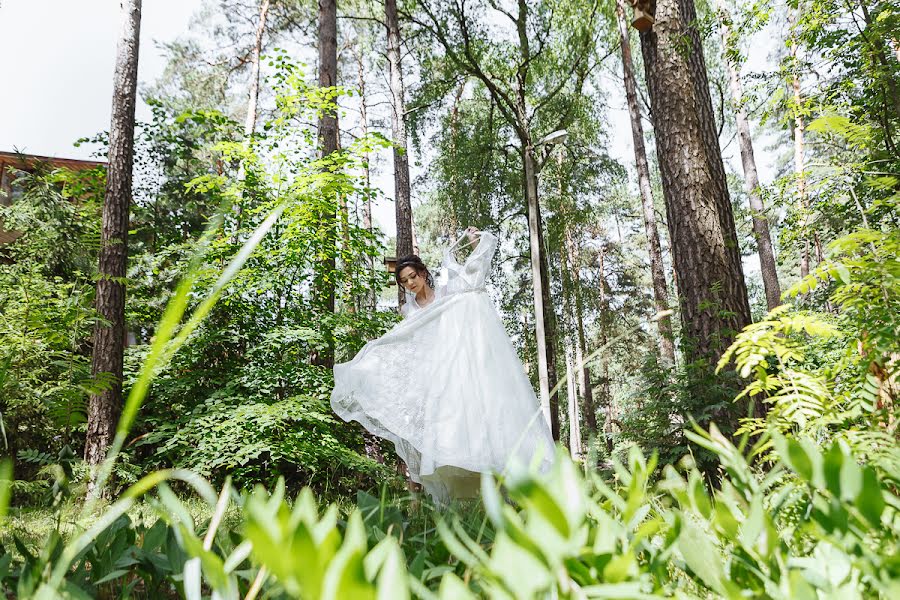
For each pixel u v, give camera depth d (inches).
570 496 11.4
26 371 202.8
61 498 40.9
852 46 194.4
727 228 211.2
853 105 203.9
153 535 32.0
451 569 25.0
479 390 133.1
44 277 315.9
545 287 497.7
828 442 43.1
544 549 10.2
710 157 220.1
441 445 128.6
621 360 943.7
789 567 19.2
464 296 145.4
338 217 293.9
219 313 272.8
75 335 233.3
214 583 14.6
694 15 237.8
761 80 237.5
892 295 48.7
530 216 307.7
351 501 158.4
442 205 768.3
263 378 258.7
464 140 680.4
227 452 220.2
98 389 185.0
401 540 35.3
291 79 290.0
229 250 272.2
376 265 644.7
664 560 19.7
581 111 684.7
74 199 388.5
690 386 174.6
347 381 149.4
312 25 687.7
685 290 207.0
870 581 19.2
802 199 246.7
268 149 288.0
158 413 259.8
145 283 296.4
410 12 611.2
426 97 667.4
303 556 8.5
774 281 583.5
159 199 400.8
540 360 282.8
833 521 17.6
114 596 36.8
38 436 226.4
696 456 152.7
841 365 51.9
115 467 211.3
